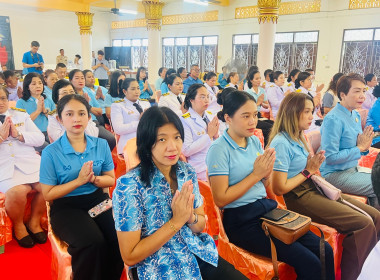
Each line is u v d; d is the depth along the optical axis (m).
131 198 1.23
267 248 1.70
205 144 2.71
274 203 1.86
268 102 6.05
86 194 1.98
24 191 2.43
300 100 2.01
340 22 9.20
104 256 1.70
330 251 1.72
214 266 1.43
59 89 2.90
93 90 4.98
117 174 3.39
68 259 1.66
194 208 1.46
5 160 2.45
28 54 8.61
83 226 1.75
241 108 1.75
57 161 1.91
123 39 16.23
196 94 2.78
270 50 7.46
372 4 8.55
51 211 1.92
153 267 1.27
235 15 11.56
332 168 2.57
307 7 9.80
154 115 1.26
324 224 2.03
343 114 2.54
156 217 1.28
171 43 14.01
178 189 1.37
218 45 12.30
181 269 1.30
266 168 1.71
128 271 1.35
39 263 2.28
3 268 2.21
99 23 16.36
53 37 15.07
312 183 2.16
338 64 9.44
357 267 1.95
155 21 10.16
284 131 2.07
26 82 3.47
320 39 9.67
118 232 1.24
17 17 13.88
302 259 1.62
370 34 8.74
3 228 2.38
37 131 2.80
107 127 4.70
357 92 2.45
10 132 2.48
